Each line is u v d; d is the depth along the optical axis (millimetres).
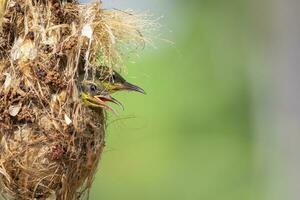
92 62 8086
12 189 7809
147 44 8398
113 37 8133
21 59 7836
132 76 8453
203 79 21141
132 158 19625
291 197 17562
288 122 18281
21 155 7723
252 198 20141
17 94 7762
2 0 7961
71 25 8000
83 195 8070
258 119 20578
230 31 21953
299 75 18672
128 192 19578
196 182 20812
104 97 8086
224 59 21375
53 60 7848
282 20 19219
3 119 7742
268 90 19500
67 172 7824
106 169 19234
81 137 7879
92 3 8094
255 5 20328
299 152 17875
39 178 7762
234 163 20953
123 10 8312
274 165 18266
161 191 20406
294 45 18906
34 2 7969
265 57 19922
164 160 20391
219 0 21281
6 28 7941
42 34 7902
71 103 7848
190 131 20859
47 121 7762
